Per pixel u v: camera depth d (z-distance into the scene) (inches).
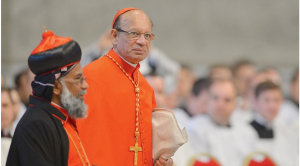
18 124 282.4
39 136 276.4
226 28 1099.9
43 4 986.1
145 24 358.6
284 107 986.7
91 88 350.0
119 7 1029.8
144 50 360.2
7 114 555.8
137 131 360.2
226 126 756.6
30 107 289.7
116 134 351.3
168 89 907.4
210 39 1088.8
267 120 783.1
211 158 673.6
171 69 922.7
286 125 797.9
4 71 936.9
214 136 737.6
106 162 342.0
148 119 371.6
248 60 1096.8
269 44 1114.7
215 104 751.1
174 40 1073.5
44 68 285.9
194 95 819.4
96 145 341.4
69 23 1003.3
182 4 1077.1
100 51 854.5
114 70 364.5
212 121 754.8
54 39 293.7
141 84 380.8
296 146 786.2
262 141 771.4
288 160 772.6
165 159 372.2
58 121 290.5
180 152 680.4
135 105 365.1
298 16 1128.2
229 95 753.6
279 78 1075.3
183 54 1072.2
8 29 962.1
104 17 1019.9
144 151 363.3
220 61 1084.5
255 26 1112.8
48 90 286.7
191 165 666.8
